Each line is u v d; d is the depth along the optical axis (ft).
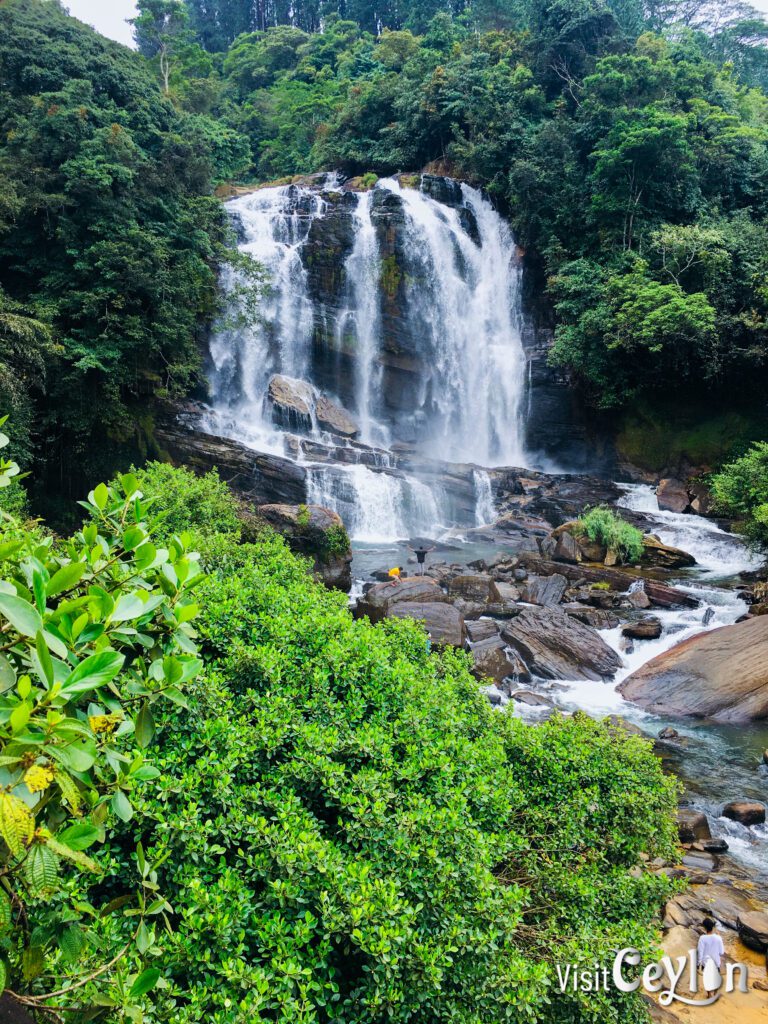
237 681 16.11
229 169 132.26
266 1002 10.14
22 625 6.05
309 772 13.78
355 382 102.47
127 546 8.61
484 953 12.03
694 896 21.99
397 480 81.25
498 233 115.96
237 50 194.59
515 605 49.65
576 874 15.98
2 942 6.25
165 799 11.98
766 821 27.40
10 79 82.23
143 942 8.14
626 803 17.70
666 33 175.52
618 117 104.12
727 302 92.27
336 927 11.08
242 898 11.16
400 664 18.12
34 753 5.72
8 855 5.74
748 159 109.60
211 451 73.20
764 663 38.58
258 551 28.68
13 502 47.01
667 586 55.77
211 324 90.33
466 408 107.65
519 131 117.08
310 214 106.11
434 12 186.60
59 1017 6.87
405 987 11.19
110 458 73.26
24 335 58.18
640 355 96.12
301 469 73.10
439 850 12.94
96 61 88.53
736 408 95.14
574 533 69.15
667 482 91.76
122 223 75.31
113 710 7.50
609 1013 13.56
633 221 101.24
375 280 103.60
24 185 71.31
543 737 19.19
